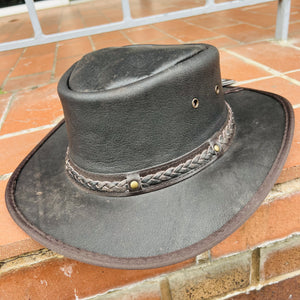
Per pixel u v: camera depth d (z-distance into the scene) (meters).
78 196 0.63
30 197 0.67
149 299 0.80
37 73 1.76
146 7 3.56
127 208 0.57
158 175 0.57
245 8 2.84
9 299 0.71
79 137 0.59
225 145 0.63
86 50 2.09
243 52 1.56
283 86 1.09
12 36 2.91
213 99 0.61
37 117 1.21
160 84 0.52
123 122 0.54
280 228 0.78
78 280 0.72
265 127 0.67
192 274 0.79
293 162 0.71
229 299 0.89
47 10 5.18
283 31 1.60
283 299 0.95
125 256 0.50
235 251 0.78
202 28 2.25
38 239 0.56
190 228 0.52
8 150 1.01
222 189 0.56
